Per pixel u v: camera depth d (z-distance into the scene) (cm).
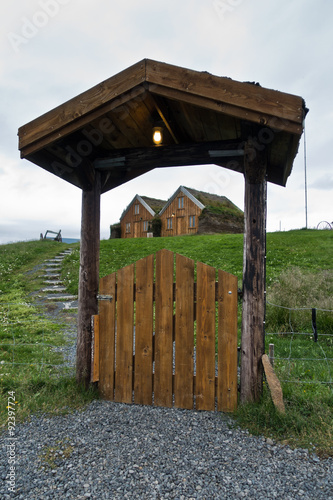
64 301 970
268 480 222
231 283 319
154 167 388
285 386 343
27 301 956
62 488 217
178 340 333
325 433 271
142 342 343
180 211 2902
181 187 2881
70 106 310
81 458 248
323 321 591
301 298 679
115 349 355
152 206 3306
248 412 297
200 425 296
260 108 263
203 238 1823
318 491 212
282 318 616
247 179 313
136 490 214
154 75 287
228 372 319
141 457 249
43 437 278
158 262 340
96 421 304
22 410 317
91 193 371
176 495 210
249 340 311
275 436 271
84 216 368
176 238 1934
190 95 284
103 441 271
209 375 325
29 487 217
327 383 374
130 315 348
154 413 320
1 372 422
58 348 555
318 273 919
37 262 1558
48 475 229
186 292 331
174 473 230
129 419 308
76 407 331
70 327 707
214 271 324
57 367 455
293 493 210
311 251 1294
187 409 329
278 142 320
